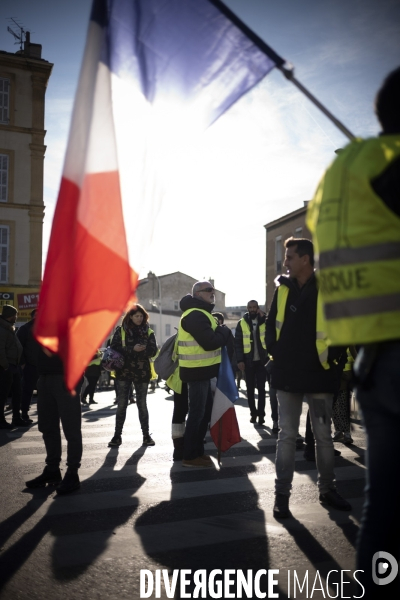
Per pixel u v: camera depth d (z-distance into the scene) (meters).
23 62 33.94
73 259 3.00
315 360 4.39
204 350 6.24
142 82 3.25
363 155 2.00
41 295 2.98
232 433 6.50
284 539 3.88
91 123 3.12
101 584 3.19
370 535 2.00
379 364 1.97
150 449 7.45
